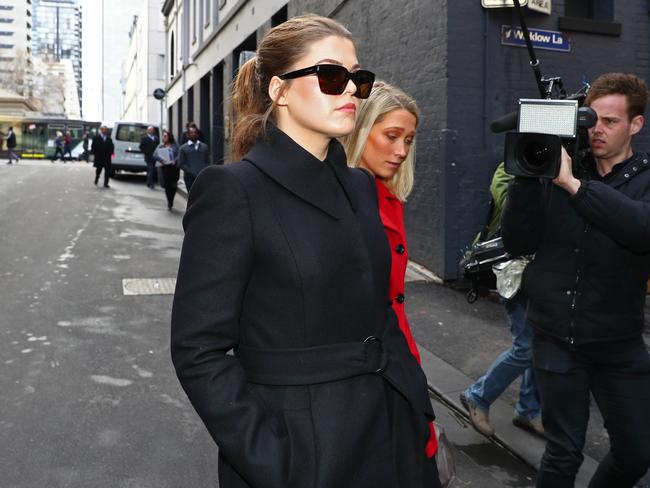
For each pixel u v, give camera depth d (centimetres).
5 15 14338
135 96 5775
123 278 734
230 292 125
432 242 736
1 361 462
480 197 720
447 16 696
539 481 231
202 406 121
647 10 769
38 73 11231
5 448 334
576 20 736
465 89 708
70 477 308
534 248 226
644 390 217
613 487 227
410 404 141
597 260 214
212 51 2177
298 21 138
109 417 377
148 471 318
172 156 1348
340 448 125
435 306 620
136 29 5719
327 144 142
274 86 138
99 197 1543
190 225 130
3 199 1426
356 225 137
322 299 128
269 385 129
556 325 221
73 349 492
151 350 496
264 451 119
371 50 884
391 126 209
